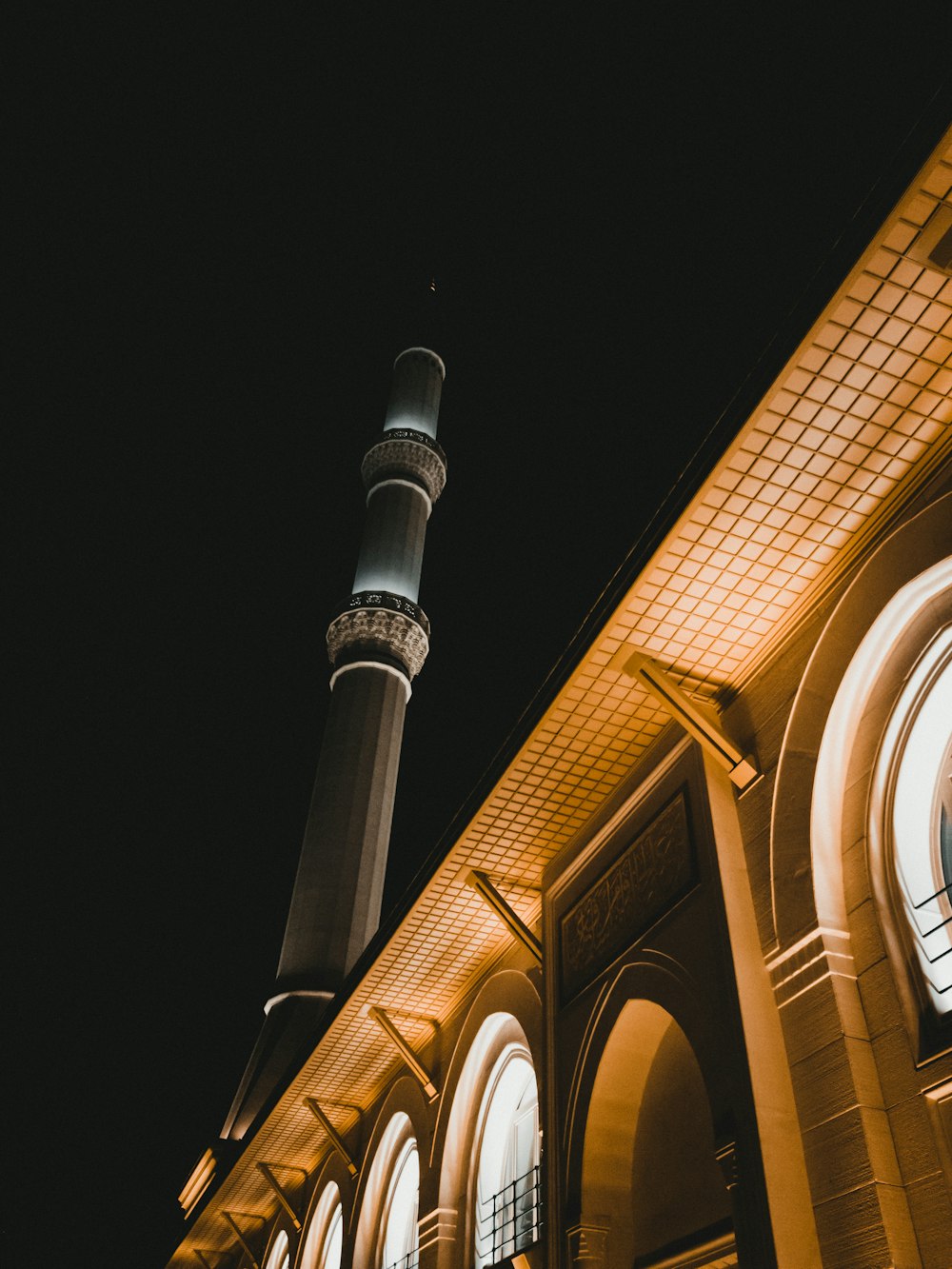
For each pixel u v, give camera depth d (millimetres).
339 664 33219
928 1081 6176
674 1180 8656
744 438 7340
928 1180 5980
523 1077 12469
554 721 9766
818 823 7570
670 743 9742
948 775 7059
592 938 10227
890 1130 6367
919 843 7074
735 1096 7191
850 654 7754
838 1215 6336
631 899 9664
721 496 7746
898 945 6824
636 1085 9484
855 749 7672
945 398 7055
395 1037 14055
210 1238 22891
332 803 29797
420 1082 13859
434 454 39969
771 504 7777
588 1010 9812
